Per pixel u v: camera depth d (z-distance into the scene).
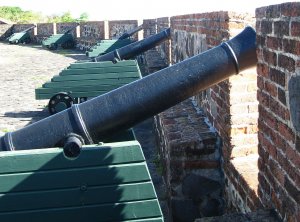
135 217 3.18
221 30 4.52
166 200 5.39
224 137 4.46
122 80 8.52
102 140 3.78
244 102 4.24
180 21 8.25
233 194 4.22
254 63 3.67
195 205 4.85
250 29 3.69
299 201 2.63
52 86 8.47
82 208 3.15
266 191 3.25
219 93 4.69
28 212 3.13
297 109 2.60
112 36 21.45
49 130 3.61
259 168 3.42
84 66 8.46
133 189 3.15
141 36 17.91
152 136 7.95
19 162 3.07
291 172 2.74
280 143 2.92
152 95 3.67
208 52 3.68
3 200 3.10
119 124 3.71
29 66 17.56
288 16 2.69
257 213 3.10
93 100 3.73
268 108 3.16
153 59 12.59
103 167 3.12
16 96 11.07
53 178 3.11
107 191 3.14
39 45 29.55
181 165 4.79
